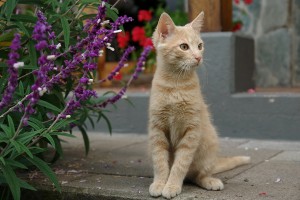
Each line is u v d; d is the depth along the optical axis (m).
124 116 2.03
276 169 1.49
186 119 1.36
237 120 1.91
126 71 2.52
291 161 1.57
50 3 1.38
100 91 2.19
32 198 1.41
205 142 1.38
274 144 1.80
